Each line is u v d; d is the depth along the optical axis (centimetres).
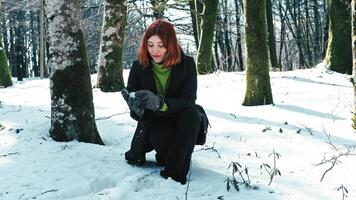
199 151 455
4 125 535
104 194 327
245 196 326
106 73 902
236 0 2973
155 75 362
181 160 353
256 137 514
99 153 423
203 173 381
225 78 1058
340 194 329
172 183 346
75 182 350
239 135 525
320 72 1118
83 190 338
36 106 717
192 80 363
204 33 1285
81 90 461
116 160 407
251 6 725
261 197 324
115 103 754
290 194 330
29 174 366
